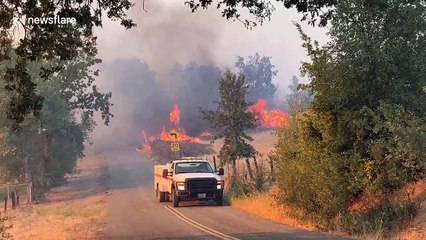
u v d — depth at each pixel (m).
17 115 10.62
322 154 14.55
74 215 20.70
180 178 21.64
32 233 16.67
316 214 14.59
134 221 17.34
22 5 9.22
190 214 18.84
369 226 12.66
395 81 13.69
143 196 27.44
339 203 14.02
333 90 14.15
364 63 13.52
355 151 14.00
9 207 29.42
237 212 19.19
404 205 12.31
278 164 17.58
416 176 13.07
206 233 13.70
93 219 18.56
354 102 14.43
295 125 17.67
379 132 13.97
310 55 14.61
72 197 32.28
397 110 12.42
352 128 14.12
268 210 18.22
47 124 34.00
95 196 30.27
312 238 12.21
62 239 14.32
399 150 11.95
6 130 31.19
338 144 14.35
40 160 35.66
